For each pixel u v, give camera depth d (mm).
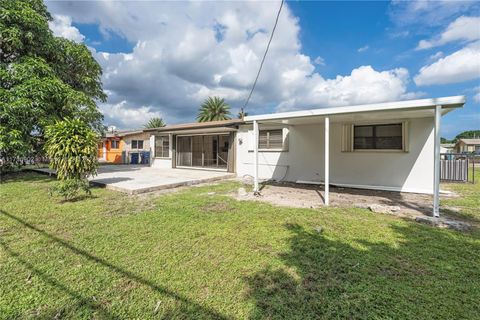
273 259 3055
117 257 3078
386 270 2779
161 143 15828
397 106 5051
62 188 5996
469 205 5871
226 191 7781
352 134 8625
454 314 2053
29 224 4309
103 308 2141
